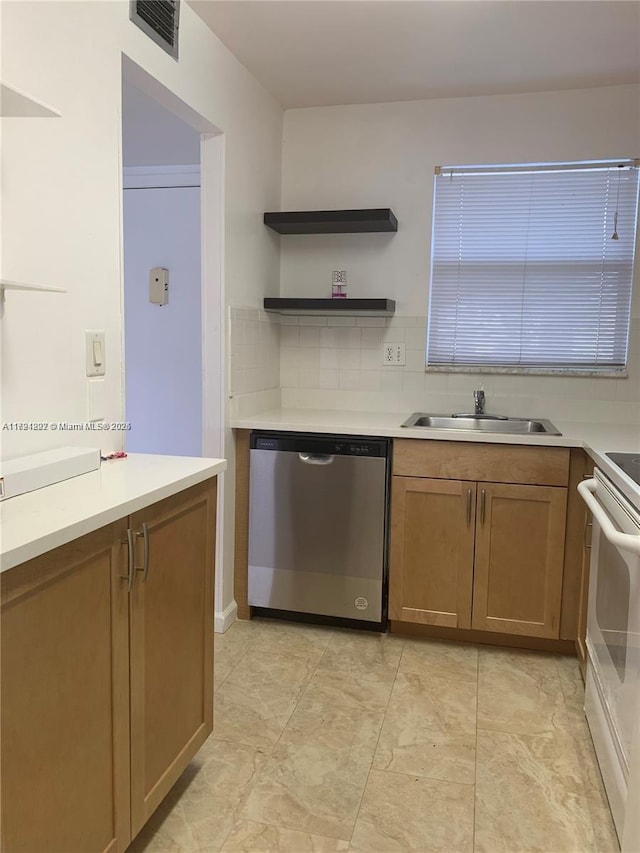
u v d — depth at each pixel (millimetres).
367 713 2156
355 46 2490
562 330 3041
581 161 2926
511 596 2576
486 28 2332
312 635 2734
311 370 3295
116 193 1808
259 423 2729
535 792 1787
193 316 3637
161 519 1489
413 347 3174
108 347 1796
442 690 2307
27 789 1112
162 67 2033
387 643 2670
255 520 2797
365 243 3186
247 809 1709
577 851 1583
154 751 1537
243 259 2775
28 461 1457
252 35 2402
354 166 3160
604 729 1771
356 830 1641
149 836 1610
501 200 3035
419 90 2932
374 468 2633
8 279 1426
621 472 1713
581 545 2488
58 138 1570
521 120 2965
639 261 2918
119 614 1355
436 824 1665
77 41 1622
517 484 2518
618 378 2977
